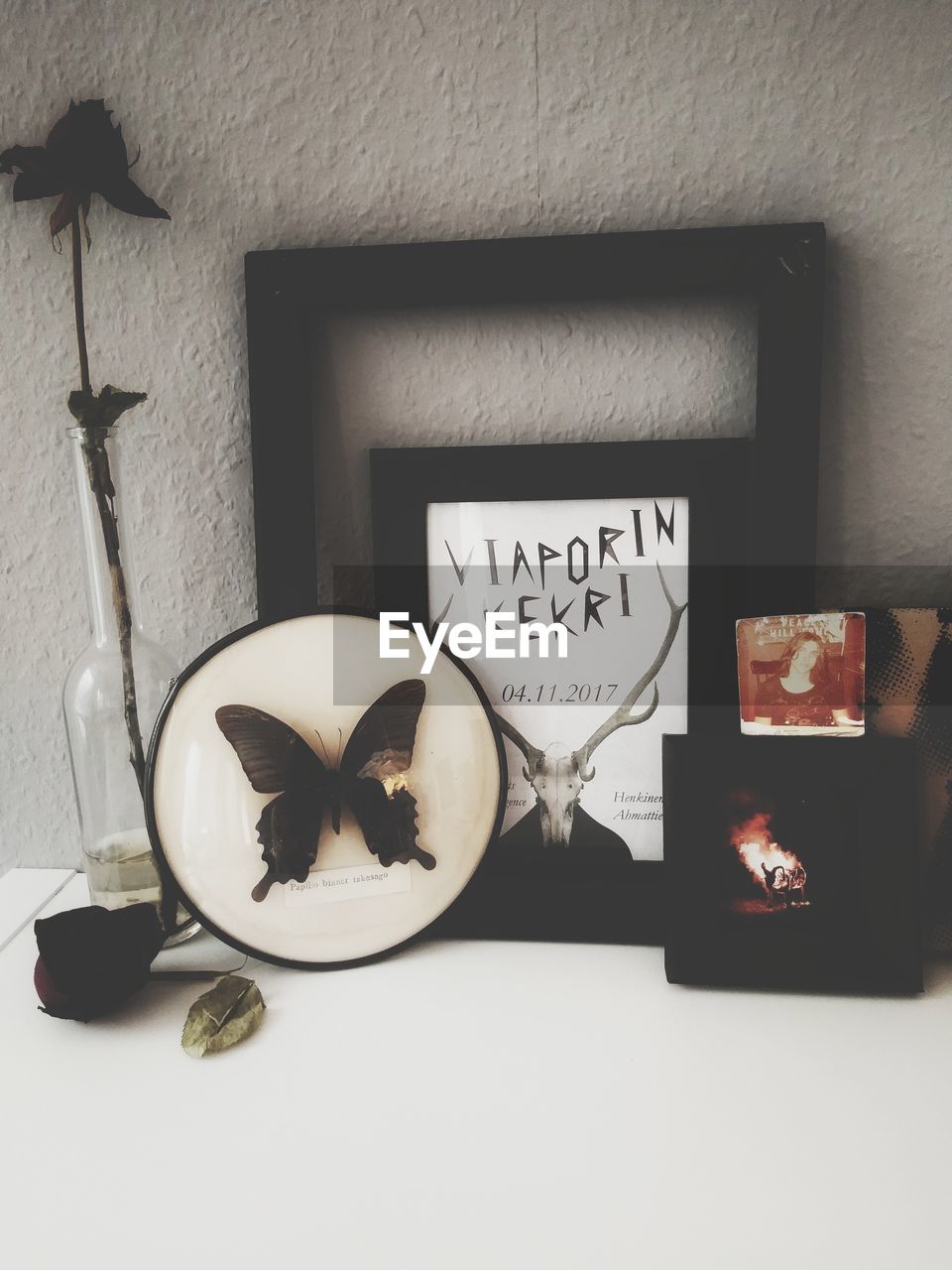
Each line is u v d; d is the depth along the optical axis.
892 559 0.62
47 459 0.66
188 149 0.61
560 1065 0.47
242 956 0.58
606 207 0.60
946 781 0.54
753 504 0.59
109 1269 0.36
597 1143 0.42
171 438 0.65
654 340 0.61
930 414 0.60
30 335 0.64
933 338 0.59
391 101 0.60
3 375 0.65
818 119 0.57
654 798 0.62
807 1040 0.49
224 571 0.67
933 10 0.55
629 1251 0.36
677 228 0.59
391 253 0.59
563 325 0.61
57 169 0.54
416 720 0.58
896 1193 0.39
